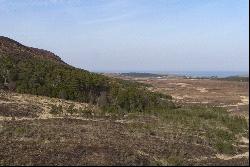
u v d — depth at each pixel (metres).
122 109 53.41
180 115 47.91
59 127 39.25
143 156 30.30
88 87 60.94
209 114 46.47
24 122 41.56
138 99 55.62
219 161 27.33
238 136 36.06
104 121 44.94
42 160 27.58
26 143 33.06
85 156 29.08
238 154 32.50
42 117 46.31
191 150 33.31
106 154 29.73
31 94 58.19
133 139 36.09
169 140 36.72
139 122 44.69
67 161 27.39
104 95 57.59
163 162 28.67
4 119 43.44
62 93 58.28
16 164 26.34
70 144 32.69
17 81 60.47
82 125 41.16
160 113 50.16
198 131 40.41
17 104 50.47
